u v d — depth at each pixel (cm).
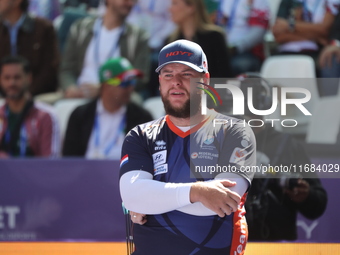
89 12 2091
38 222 1577
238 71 2009
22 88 1950
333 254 1317
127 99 1902
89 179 1576
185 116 875
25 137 1916
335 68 2023
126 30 2025
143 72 2016
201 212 842
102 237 1560
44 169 1584
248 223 1281
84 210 1570
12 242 1562
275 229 1288
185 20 1980
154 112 1956
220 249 850
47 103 1980
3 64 1956
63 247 1546
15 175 1589
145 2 2012
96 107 1900
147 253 866
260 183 1260
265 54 2055
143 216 875
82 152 1889
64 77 2036
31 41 2023
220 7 2012
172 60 863
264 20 2031
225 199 788
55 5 2123
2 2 2002
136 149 883
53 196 1580
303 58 2000
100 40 2031
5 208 1585
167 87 874
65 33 2067
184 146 870
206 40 1966
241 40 2025
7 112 1928
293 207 1281
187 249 846
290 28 2034
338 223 1340
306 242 1309
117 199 1565
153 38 2031
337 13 2014
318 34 2030
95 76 2022
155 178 867
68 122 1903
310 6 2025
